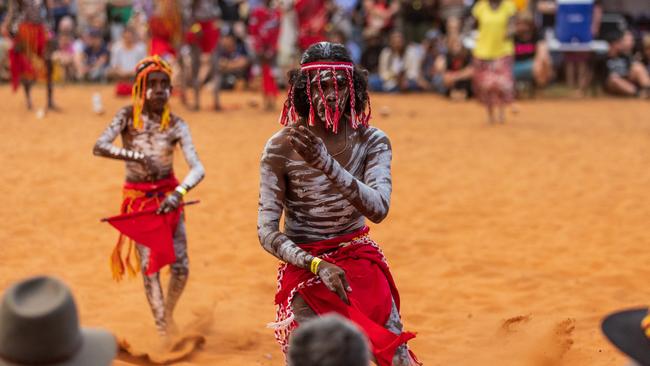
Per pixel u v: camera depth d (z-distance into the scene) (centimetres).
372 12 3647
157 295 941
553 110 3014
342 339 372
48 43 2547
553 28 3744
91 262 1269
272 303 1120
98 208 1545
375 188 677
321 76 664
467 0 3719
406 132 2411
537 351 930
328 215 685
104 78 3534
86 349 433
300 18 2750
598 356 920
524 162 2014
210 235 1412
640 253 1328
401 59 3525
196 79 2664
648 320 437
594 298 1130
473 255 1327
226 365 900
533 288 1180
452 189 1744
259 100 3061
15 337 409
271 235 669
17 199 1590
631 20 3825
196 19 2564
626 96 3478
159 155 944
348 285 639
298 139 610
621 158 2072
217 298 1125
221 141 2170
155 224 914
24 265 1241
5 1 3606
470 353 945
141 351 934
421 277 1229
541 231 1457
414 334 652
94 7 3612
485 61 2577
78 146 2044
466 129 2492
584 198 1678
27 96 2581
